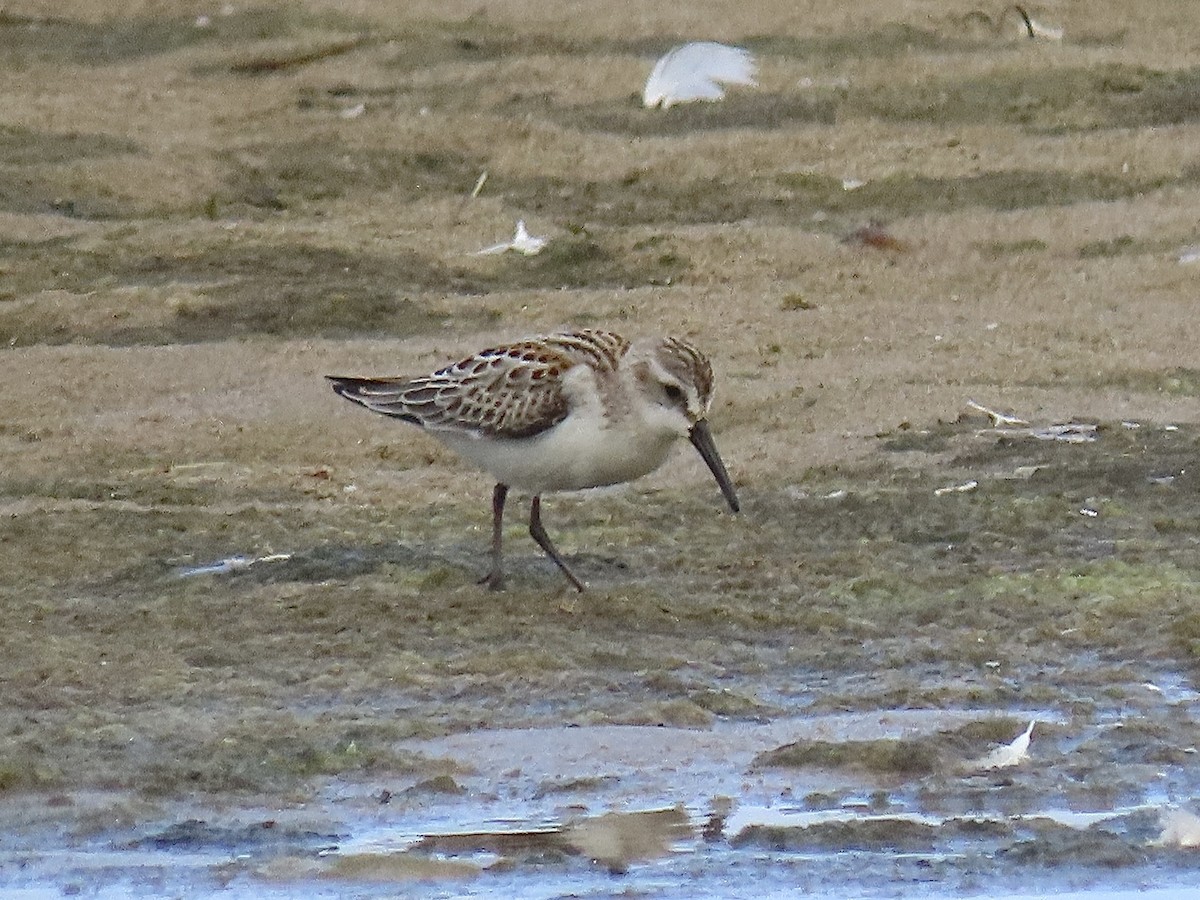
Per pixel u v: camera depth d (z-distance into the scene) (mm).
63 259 21266
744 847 9758
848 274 21078
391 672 11664
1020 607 12695
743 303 20219
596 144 25438
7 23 31719
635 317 19797
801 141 25297
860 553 13586
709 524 14266
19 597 12875
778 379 17812
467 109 26922
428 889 9336
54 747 10672
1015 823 9984
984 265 21266
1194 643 12055
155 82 28516
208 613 12586
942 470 15320
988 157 24547
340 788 10328
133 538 13945
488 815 10070
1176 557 13438
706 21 30719
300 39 30656
